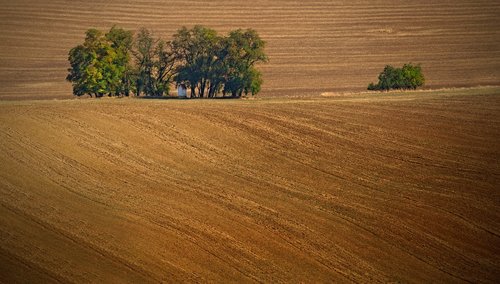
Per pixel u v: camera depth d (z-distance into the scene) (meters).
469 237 52.75
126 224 52.62
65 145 67.19
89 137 69.50
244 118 77.50
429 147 70.50
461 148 70.19
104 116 75.12
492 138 72.94
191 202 56.94
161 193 58.47
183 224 52.97
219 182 61.38
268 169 64.69
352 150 69.69
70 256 48.03
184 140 70.56
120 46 92.19
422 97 90.19
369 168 65.31
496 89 98.94
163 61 93.38
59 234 50.78
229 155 67.69
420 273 48.12
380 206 57.19
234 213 55.12
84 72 90.19
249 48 92.56
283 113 80.06
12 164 62.31
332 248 50.53
